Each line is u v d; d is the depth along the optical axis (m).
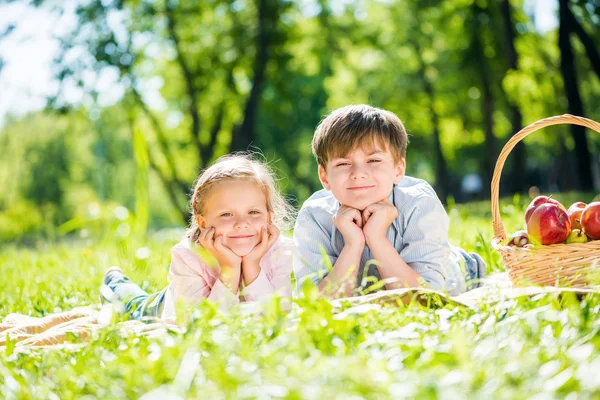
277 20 23.31
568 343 2.05
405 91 26.39
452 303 2.79
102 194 28.91
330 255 3.95
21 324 3.89
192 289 3.64
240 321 2.38
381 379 1.72
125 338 2.56
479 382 1.73
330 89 29.22
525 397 1.64
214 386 1.82
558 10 17.97
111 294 3.98
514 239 3.67
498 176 3.91
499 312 2.50
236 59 22.98
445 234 3.88
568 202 13.77
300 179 32.12
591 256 3.30
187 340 2.17
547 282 3.37
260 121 29.47
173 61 24.14
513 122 23.34
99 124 25.36
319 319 2.30
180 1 23.14
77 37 21.59
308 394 1.63
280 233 3.82
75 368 2.15
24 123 26.25
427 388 1.59
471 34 21.94
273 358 1.95
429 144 31.08
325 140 3.77
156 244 9.04
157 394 1.74
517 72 20.28
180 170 26.98
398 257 3.69
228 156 4.23
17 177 26.23
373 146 3.67
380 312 2.46
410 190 3.94
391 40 25.81
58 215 25.81
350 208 3.74
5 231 23.69
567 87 18.16
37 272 6.88
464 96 25.61
